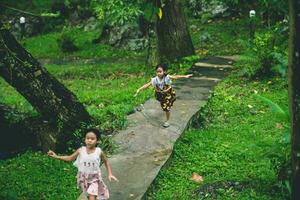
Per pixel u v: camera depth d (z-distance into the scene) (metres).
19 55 10.74
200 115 12.55
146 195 8.98
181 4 17.62
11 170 10.13
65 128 11.08
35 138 11.12
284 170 9.09
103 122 11.81
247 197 8.95
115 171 9.62
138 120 11.91
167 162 10.08
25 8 8.62
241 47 19.75
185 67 16.83
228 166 10.13
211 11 24.08
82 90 15.90
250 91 14.34
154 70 17.39
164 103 11.44
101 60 21.08
